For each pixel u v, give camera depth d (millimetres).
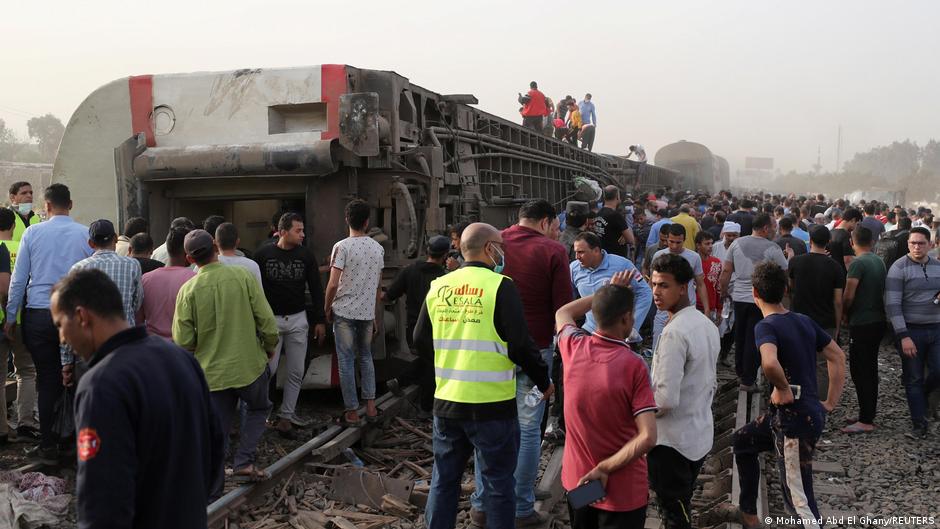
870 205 18656
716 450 6961
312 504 5469
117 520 2439
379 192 7320
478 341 4250
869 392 7594
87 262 5340
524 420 5012
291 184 7344
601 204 15531
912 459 6906
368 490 5504
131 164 7199
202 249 5168
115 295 2695
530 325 5363
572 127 21453
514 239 5445
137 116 7395
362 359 6691
